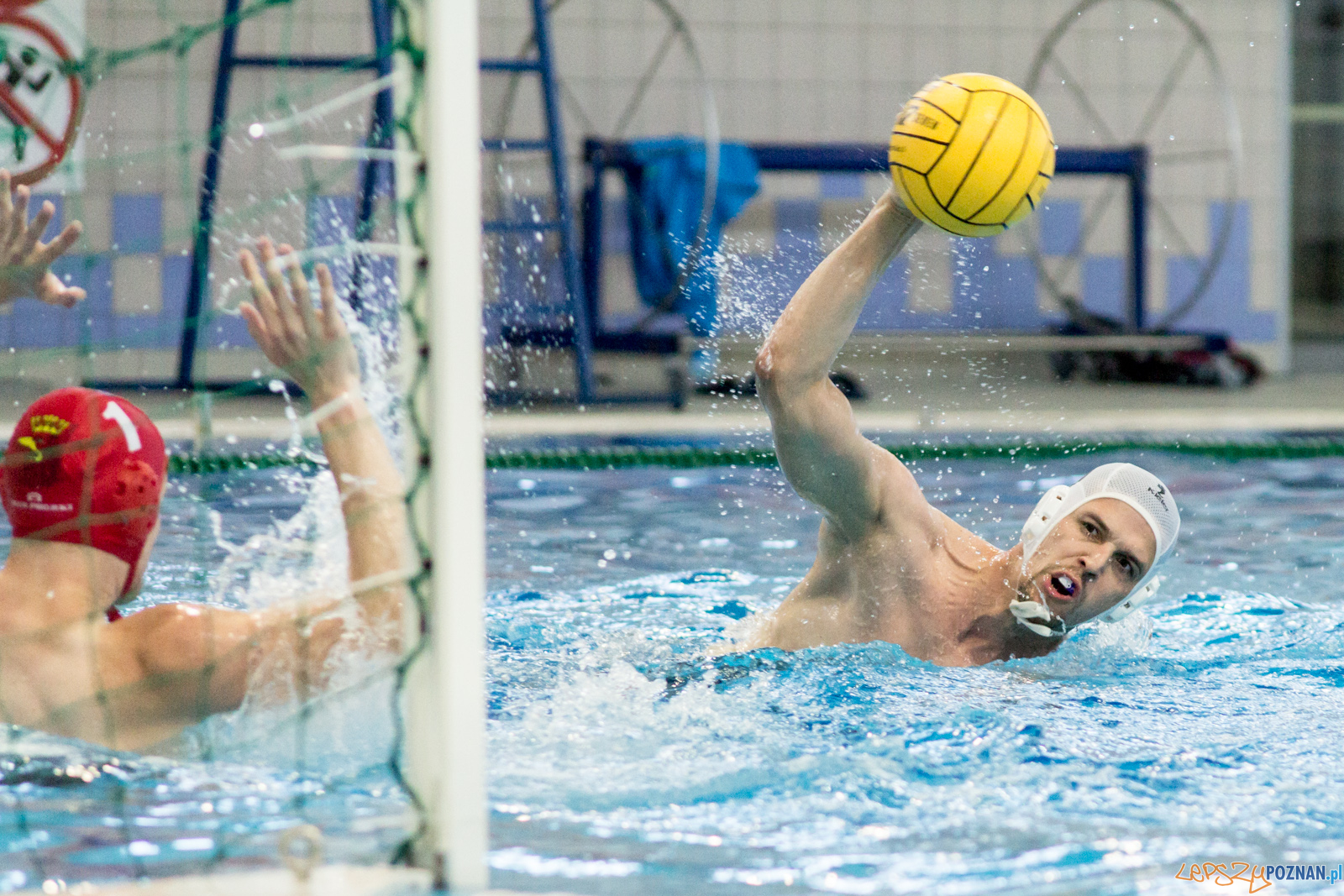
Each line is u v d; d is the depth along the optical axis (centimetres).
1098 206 3138
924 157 695
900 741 676
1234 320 3212
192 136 2423
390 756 468
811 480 810
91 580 607
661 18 3033
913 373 2988
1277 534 1442
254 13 555
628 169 2689
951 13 3114
